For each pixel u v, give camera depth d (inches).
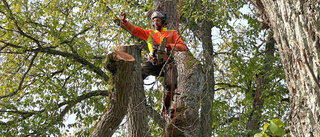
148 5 389.7
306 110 80.7
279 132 86.0
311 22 78.5
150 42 169.8
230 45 406.0
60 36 390.3
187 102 215.0
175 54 254.4
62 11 422.3
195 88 223.8
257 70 431.2
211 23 409.1
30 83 437.4
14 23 366.3
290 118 87.2
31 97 434.3
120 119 149.6
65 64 419.8
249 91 461.4
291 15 84.7
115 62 136.8
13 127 387.9
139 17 445.4
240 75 454.6
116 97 144.3
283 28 88.7
